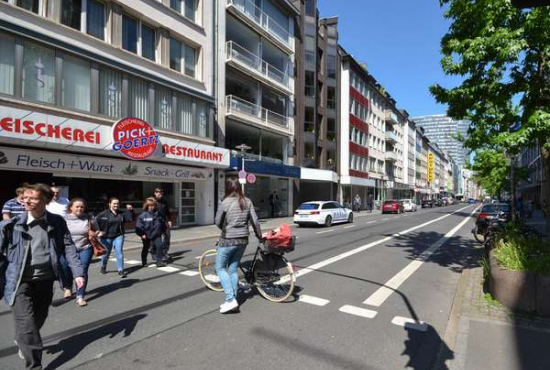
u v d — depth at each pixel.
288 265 5.32
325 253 9.68
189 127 17.02
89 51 12.61
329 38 34.84
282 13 27.08
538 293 4.57
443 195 107.81
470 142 7.64
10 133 9.99
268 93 25.20
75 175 12.37
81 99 12.54
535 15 4.90
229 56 20.22
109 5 13.72
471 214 32.00
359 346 3.80
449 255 9.52
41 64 11.45
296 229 16.89
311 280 6.66
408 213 34.00
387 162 53.38
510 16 5.43
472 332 4.09
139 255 9.54
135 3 14.55
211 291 5.88
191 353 3.60
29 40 11.08
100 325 4.36
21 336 3.10
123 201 14.57
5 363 3.44
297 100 29.06
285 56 27.03
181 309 4.95
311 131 30.70
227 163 18.22
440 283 6.56
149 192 15.77
